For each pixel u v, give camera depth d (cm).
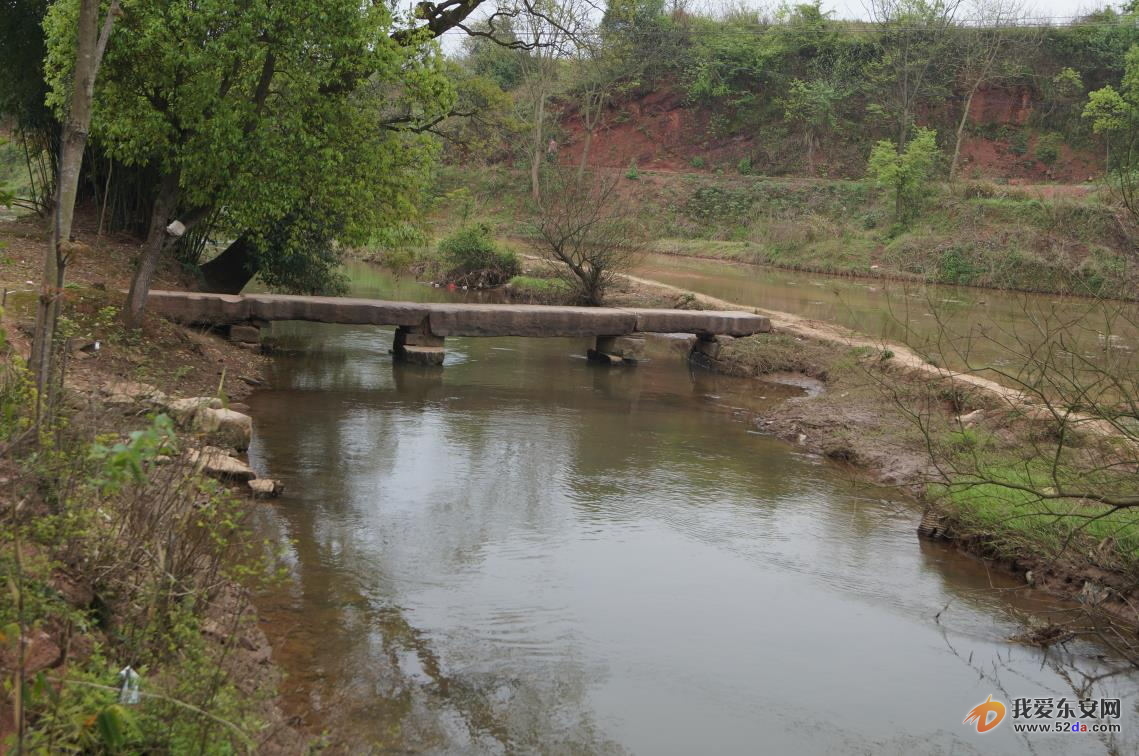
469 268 2734
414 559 730
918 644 655
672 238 4447
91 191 2008
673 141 5253
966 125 4709
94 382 877
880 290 2908
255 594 627
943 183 4006
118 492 483
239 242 1720
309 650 569
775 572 764
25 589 347
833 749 518
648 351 1872
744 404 1427
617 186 4800
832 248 3769
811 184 4547
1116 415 741
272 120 1171
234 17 1109
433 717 514
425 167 1437
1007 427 1142
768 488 991
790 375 1666
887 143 4056
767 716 547
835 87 4922
